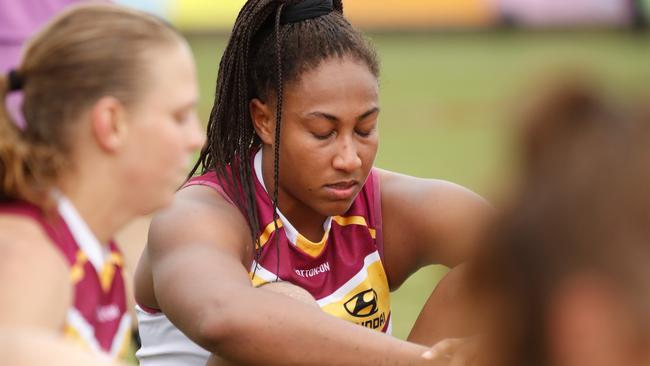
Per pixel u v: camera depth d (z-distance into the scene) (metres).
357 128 8.23
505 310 3.34
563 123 3.37
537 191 3.31
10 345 4.75
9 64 12.02
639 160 3.22
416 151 30.02
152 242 8.22
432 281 17.41
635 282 3.15
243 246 8.47
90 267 5.88
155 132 5.95
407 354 7.05
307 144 8.20
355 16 71.00
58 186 5.84
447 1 70.44
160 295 7.77
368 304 9.15
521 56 53.97
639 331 3.14
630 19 67.94
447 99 40.19
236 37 8.57
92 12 5.98
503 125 3.63
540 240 3.26
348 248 9.16
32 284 5.20
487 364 3.52
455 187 9.47
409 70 49.28
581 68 3.63
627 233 3.18
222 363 7.86
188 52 6.20
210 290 7.40
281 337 7.09
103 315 6.04
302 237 8.83
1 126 5.74
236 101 8.75
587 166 3.26
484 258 3.40
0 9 11.97
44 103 5.80
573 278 3.21
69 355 4.78
